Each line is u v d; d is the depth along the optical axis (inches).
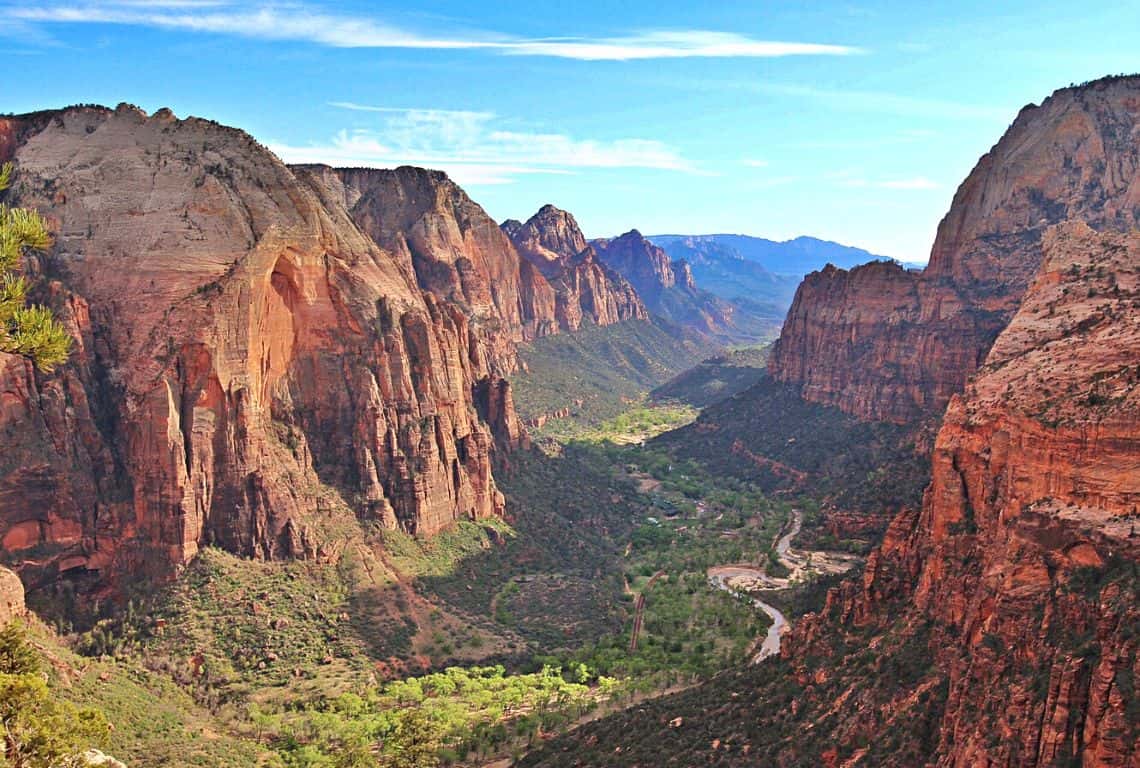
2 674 2054.6
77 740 2070.6
